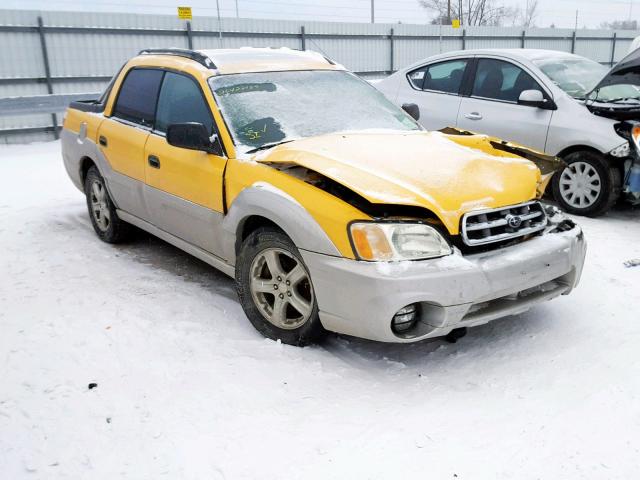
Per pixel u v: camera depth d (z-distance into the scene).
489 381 2.97
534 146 6.09
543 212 3.30
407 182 3.02
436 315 2.88
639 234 5.23
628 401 2.73
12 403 2.80
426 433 2.56
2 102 9.91
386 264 2.79
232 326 3.56
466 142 3.84
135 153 4.39
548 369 3.06
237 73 4.05
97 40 13.19
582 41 22.08
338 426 2.61
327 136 3.67
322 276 2.96
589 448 2.43
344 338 3.47
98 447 2.49
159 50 4.75
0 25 12.09
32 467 2.38
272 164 3.37
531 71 6.29
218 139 3.67
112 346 3.30
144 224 4.58
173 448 2.47
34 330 3.50
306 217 3.02
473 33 19.50
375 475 2.30
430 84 7.18
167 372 3.04
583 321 3.59
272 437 2.54
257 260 3.36
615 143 5.45
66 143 5.46
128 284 4.23
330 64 4.59
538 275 3.05
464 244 2.93
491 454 2.41
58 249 5.00
